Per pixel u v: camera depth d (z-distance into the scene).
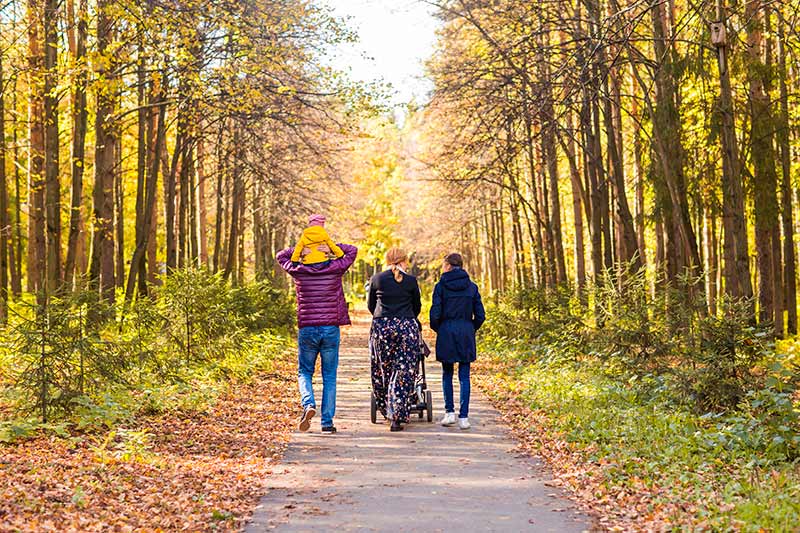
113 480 6.08
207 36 17.20
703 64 14.97
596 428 8.23
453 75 21.09
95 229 17.39
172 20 14.88
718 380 8.86
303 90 19.88
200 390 10.80
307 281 8.79
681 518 5.11
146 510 5.46
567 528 5.14
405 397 8.99
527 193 36.53
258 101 18.22
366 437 8.57
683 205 15.59
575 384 11.45
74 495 5.43
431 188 42.66
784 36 15.15
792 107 19.56
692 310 11.27
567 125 21.31
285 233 44.72
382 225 62.19
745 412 8.41
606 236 19.42
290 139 25.23
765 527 4.77
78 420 8.21
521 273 34.16
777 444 7.09
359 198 54.91
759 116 15.82
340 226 46.06
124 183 32.84
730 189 13.32
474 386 13.80
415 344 9.14
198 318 13.15
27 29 15.23
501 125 17.72
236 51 16.97
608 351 12.01
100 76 14.78
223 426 9.01
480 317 9.27
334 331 8.77
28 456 6.77
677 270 17.16
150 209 19.98
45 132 16.47
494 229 45.00
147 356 10.49
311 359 8.85
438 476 6.67
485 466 7.08
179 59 15.23
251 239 44.31
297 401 11.47
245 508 5.63
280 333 24.33
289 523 5.27
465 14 19.12
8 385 8.98
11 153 26.59
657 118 15.66
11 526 4.70
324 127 22.11
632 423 8.31
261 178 24.70
